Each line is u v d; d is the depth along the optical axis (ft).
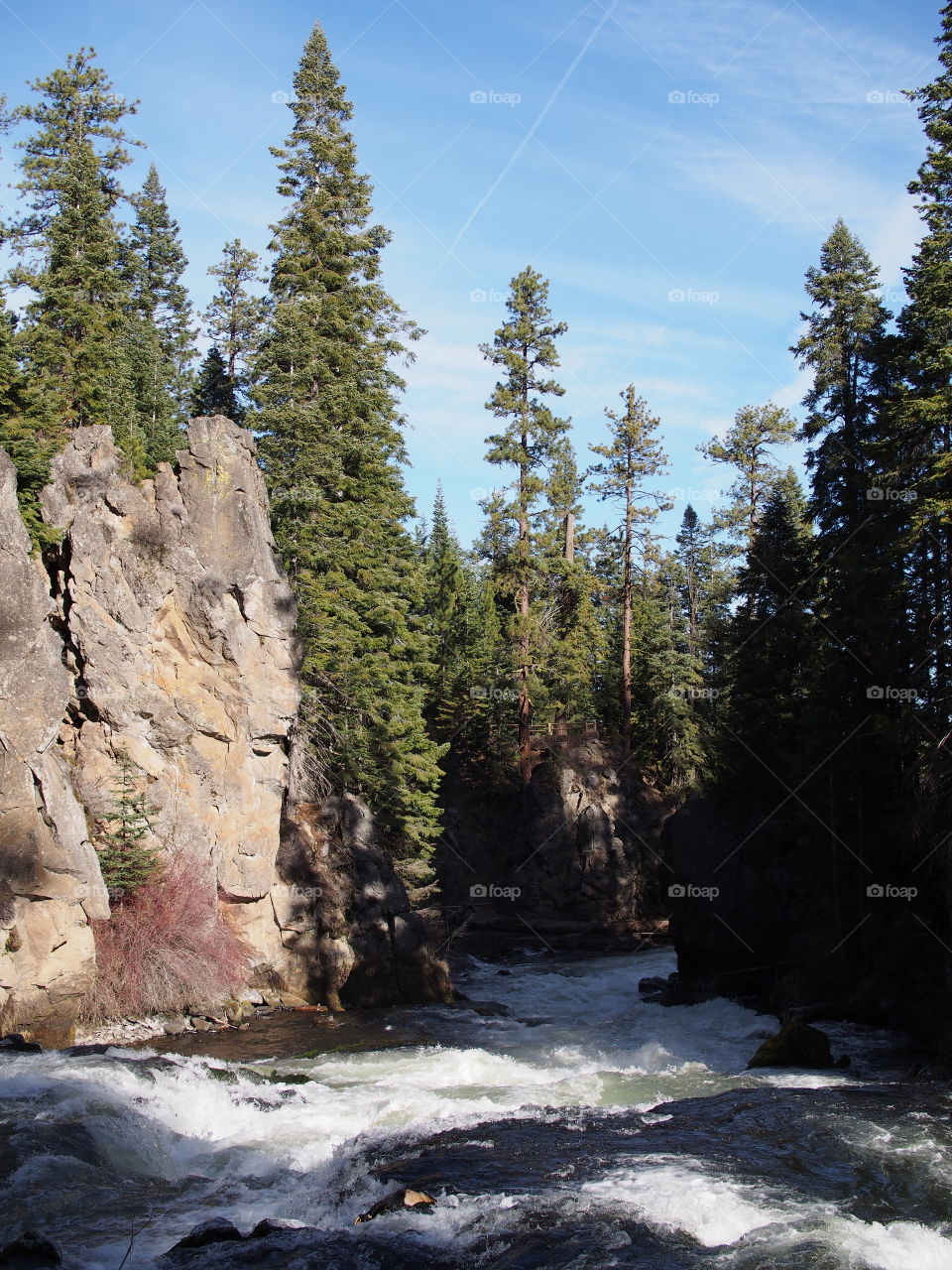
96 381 114.73
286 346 127.24
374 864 111.55
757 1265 35.24
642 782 200.44
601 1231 37.96
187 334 180.75
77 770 91.76
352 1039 84.69
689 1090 68.59
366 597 130.52
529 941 172.65
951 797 88.84
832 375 131.03
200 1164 50.47
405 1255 35.99
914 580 104.01
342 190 138.62
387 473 140.15
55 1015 74.69
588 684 214.48
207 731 98.84
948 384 95.04
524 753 189.26
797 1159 48.14
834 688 107.14
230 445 104.58
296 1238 38.01
